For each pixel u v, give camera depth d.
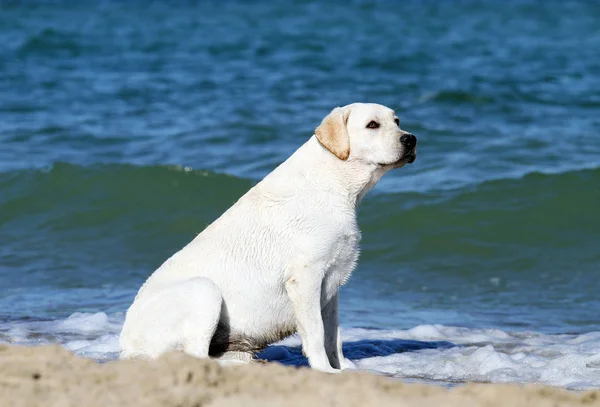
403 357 9.33
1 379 6.74
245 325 8.37
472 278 13.97
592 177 16.97
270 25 45.91
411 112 23.39
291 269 8.34
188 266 8.41
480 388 6.84
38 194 17.31
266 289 8.36
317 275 8.34
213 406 6.19
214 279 8.31
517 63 32.09
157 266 14.60
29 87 27.11
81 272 14.09
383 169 8.62
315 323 8.30
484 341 10.27
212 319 8.02
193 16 51.31
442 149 19.88
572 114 23.22
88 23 46.00
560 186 16.72
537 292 13.22
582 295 13.01
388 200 16.61
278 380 6.86
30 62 31.83
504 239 15.32
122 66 31.22
